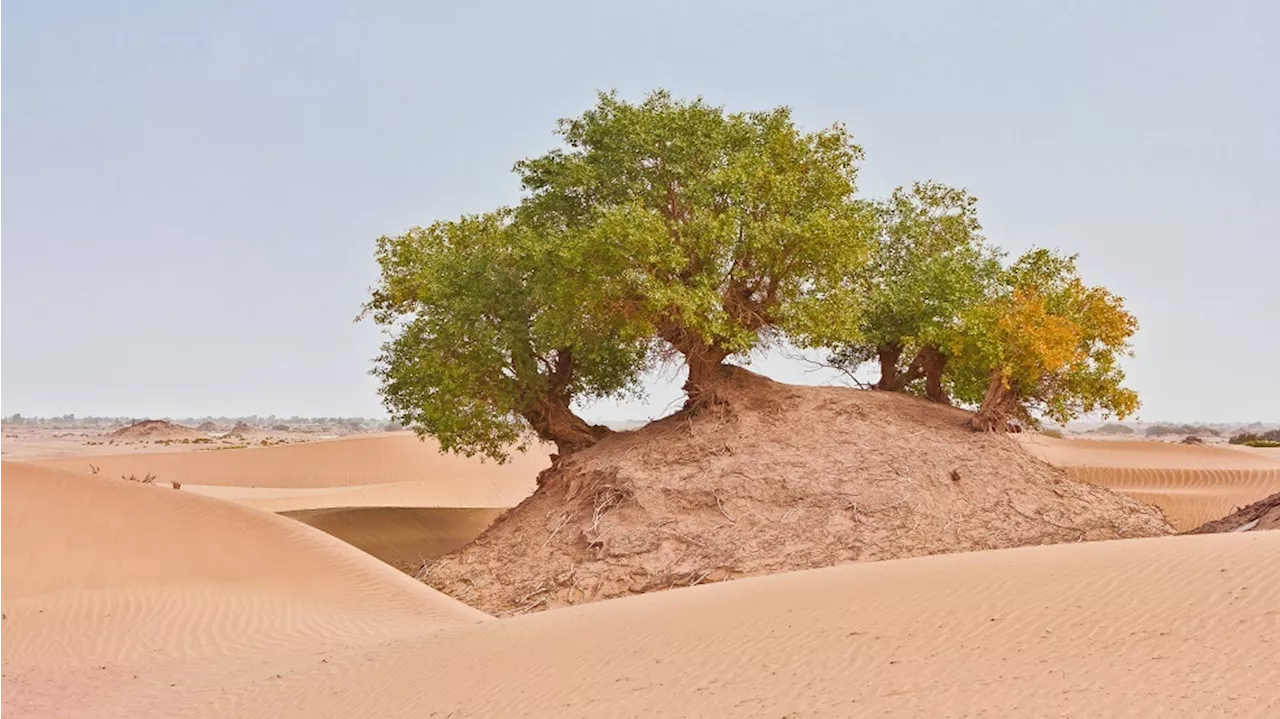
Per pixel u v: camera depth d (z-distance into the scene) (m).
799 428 29.03
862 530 25.86
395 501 61.09
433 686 13.96
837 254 28.28
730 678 11.59
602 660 13.36
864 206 30.73
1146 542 14.61
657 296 26.58
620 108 30.66
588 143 31.48
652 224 27.08
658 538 26.22
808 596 14.35
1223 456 60.47
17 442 125.56
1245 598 10.88
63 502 25.05
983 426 29.33
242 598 22.42
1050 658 10.36
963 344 29.73
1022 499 27.23
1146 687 9.26
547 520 28.80
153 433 153.25
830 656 11.61
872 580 14.62
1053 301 29.64
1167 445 64.81
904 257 33.22
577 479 29.41
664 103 30.61
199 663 18.20
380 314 32.41
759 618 13.65
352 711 13.70
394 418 32.91
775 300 29.34
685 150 29.50
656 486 27.50
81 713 15.27
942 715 9.49
